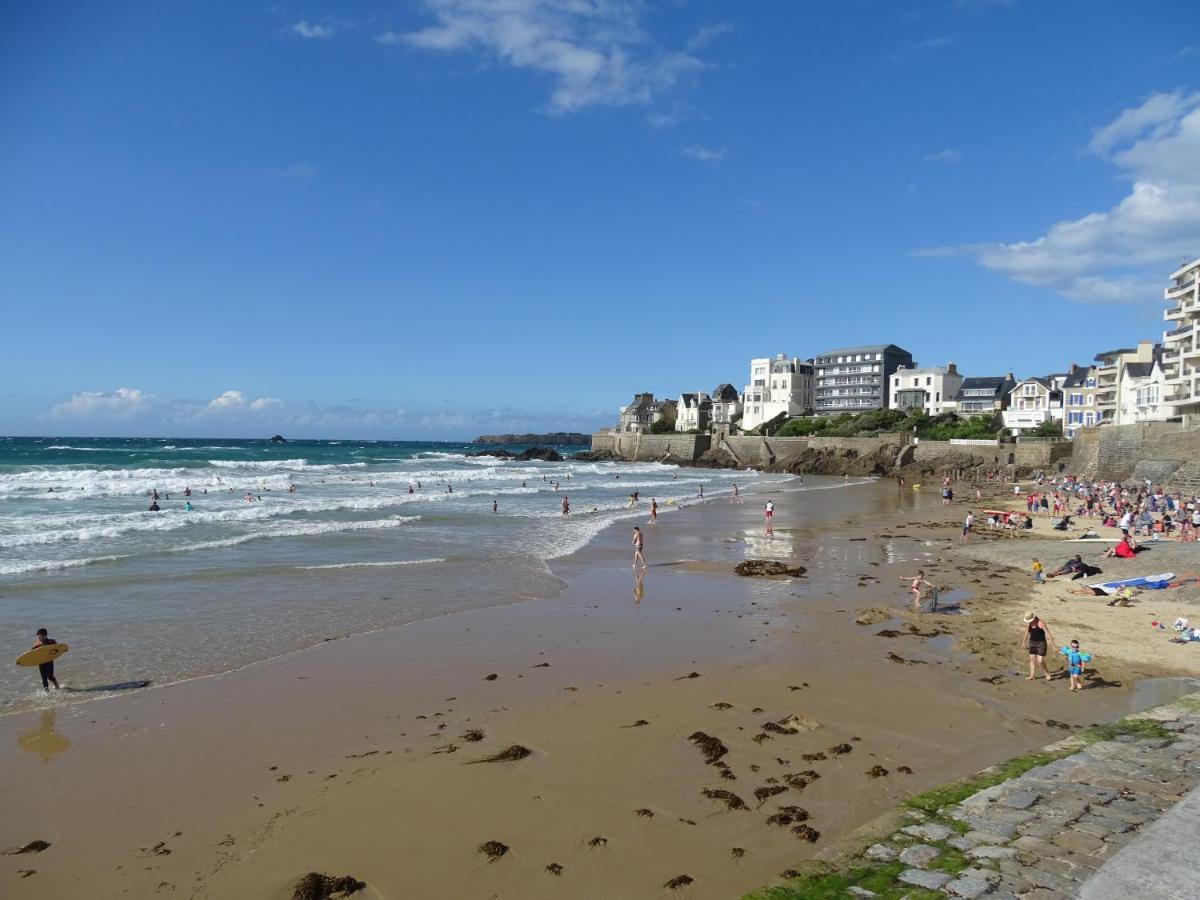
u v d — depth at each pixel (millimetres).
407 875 7477
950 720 11461
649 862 7629
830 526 38094
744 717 11672
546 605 19562
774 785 9258
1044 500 51250
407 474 73688
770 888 6906
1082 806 8211
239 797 9141
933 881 6758
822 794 9008
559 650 15508
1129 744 10062
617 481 75250
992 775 9211
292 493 52625
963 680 13438
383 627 17078
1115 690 12812
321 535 31359
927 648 15570
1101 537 33188
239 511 38000
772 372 132250
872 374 121750
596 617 18359
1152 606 19156
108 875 7527
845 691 12875
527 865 7621
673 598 20625
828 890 6742
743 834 8125
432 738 10945
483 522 37625
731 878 7309
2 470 64125
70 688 12898
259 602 19125
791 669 14195
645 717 11719
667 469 103750
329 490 55875
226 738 10914
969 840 7531
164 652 14891
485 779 9570
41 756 10258
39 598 18906
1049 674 13695
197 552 26344
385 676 13742
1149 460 50469
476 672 14031
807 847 7828
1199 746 9953
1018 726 11195
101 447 136125
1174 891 6324
